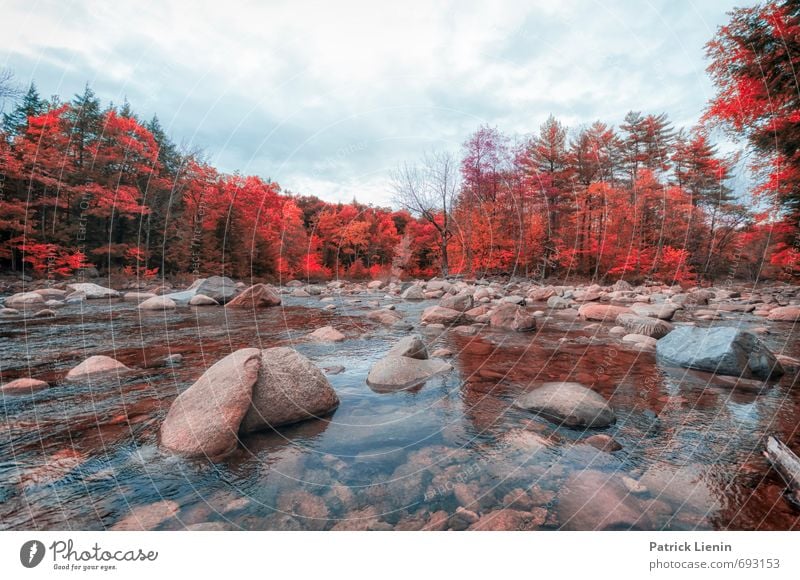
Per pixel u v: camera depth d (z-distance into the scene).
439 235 25.83
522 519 1.81
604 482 2.12
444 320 8.05
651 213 21.22
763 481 2.13
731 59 9.60
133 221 18.80
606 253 20.73
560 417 2.99
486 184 21.61
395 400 3.42
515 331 6.99
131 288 16.45
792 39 8.53
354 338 6.34
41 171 15.84
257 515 1.83
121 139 17.33
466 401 3.42
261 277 22.61
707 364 4.36
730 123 10.41
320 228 28.94
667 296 14.03
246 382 2.73
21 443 2.48
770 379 4.03
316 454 2.42
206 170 20.33
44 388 3.54
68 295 12.04
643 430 2.83
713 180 18.66
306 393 2.98
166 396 3.35
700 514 1.84
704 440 2.66
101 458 2.30
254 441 2.57
